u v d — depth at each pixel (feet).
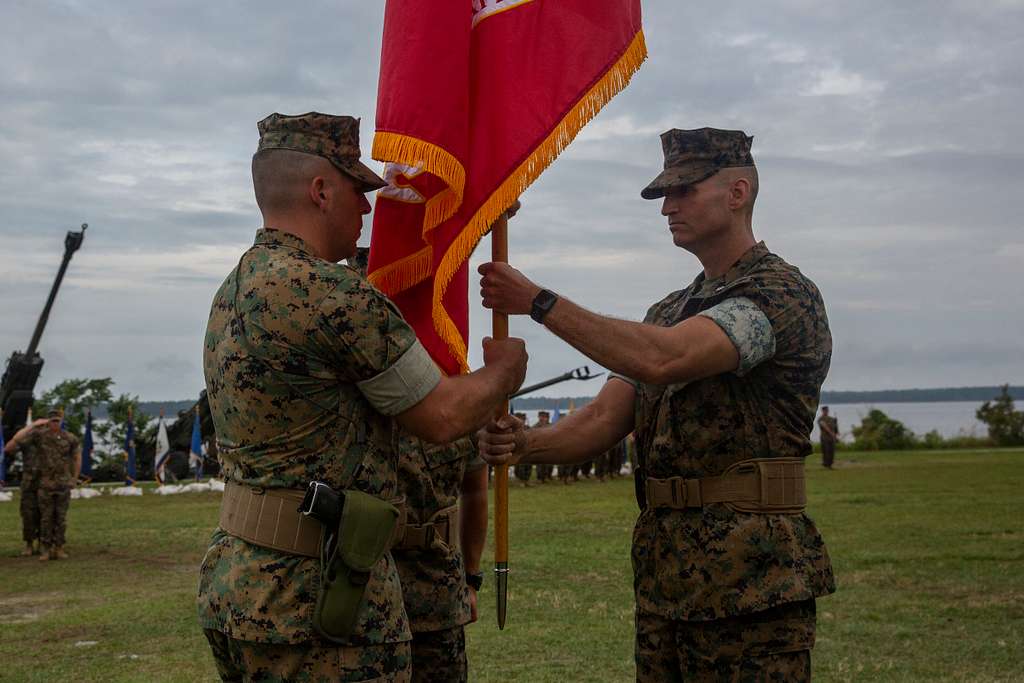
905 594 30.99
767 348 11.46
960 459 125.70
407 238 12.78
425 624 14.17
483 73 11.79
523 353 11.29
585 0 11.87
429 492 14.21
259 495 9.87
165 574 38.99
